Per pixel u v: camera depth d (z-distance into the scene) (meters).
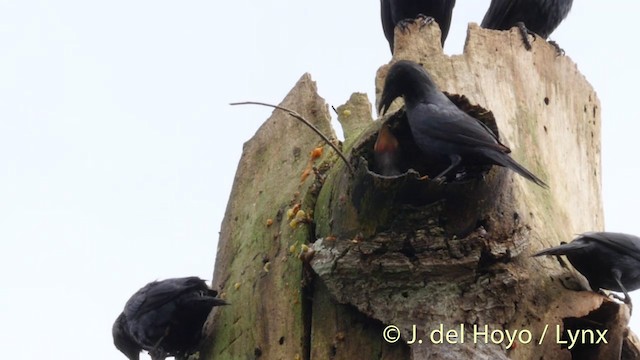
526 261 13.15
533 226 13.75
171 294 14.73
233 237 15.42
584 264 13.36
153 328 14.85
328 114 15.47
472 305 12.56
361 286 12.66
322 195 13.98
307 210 14.16
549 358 12.75
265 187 15.42
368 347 12.76
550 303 13.06
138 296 15.11
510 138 14.86
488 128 12.78
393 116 13.08
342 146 14.78
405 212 12.45
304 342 13.29
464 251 12.58
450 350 12.23
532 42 15.97
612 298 13.62
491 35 15.57
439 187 12.21
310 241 13.91
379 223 12.54
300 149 15.35
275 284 13.94
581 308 12.97
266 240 14.62
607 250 13.20
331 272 12.80
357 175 12.47
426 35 15.22
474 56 15.22
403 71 13.06
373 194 12.35
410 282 12.58
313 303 13.39
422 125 12.61
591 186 16.05
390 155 12.73
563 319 13.01
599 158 16.59
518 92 15.38
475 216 12.61
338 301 12.76
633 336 13.59
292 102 15.85
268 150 15.84
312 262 13.04
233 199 15.87
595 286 13.52
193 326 14.88
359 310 12.65
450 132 12.40
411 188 12.21
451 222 12.55
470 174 12.71
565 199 15.26
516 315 12.82
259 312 13.98
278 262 14.12
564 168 15.59
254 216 15.18
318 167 14.50
